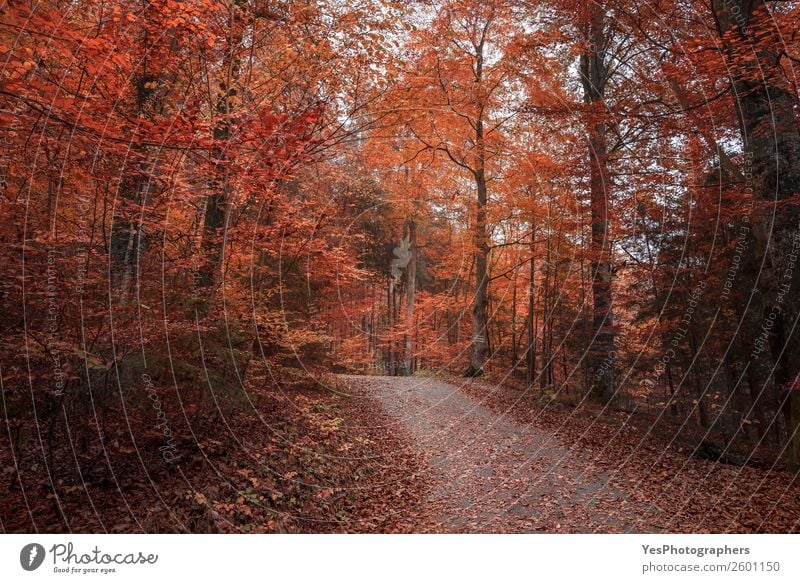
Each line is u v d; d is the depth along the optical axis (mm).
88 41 3256
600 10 8320
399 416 9086
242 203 6648
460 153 13875
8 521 3648
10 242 3869
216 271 5754
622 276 10969
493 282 18484
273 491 4680
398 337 20266
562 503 5246
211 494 4301
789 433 6164
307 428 6422
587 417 9352
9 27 3125
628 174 8445
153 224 4887
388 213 16344
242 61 5816
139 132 3768
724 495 5422
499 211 12836
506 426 8586
